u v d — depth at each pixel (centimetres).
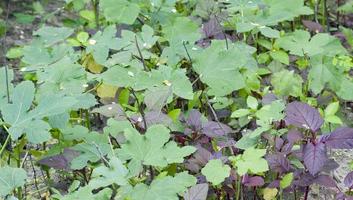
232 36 222
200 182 162
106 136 169
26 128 152
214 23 216
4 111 155
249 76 195
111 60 188
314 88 200
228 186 164
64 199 141
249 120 180
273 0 224
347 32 237
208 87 197
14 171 148
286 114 162
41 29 210
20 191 165
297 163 165
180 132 176
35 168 191
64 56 189
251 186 172
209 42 215
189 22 217
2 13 290
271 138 167
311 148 155
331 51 207
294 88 191
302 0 225
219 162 152
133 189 142
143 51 196
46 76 179
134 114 174
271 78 201
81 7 242
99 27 238
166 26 218
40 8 287
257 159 151
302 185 158
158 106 173
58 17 290
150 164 147
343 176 188
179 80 178
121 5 213
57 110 154
